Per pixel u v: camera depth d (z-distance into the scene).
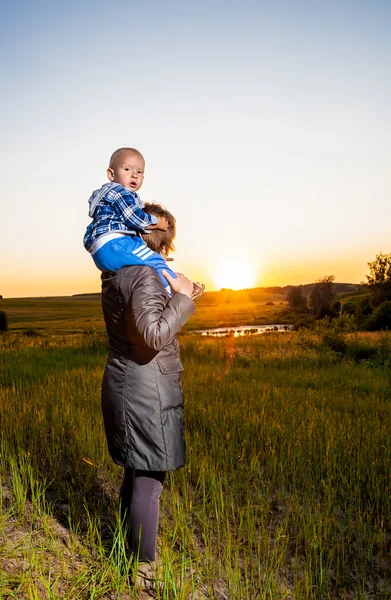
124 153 2.91
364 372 12.51
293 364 13.88
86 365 11.94
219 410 6.68
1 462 4.21
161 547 3.12
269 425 5.95
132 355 2.71
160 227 2.92
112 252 2.69
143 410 2.69
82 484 4.05
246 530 3.60
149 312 2.57
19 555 2.87
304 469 4.64
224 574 3.04
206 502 3.95
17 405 6.34
